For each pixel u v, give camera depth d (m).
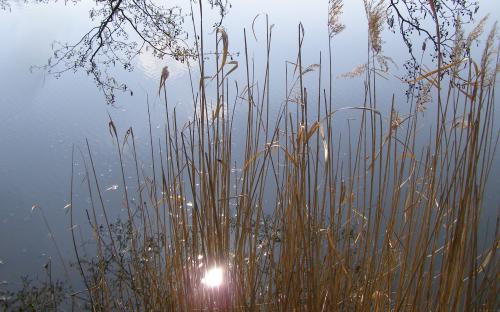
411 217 2.12
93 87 11.68
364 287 2.12
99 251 2.69
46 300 3.99
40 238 6.74
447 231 1.99
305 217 2.05
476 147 1.87
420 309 2.05
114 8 7.16
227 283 2.05
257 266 2.19
